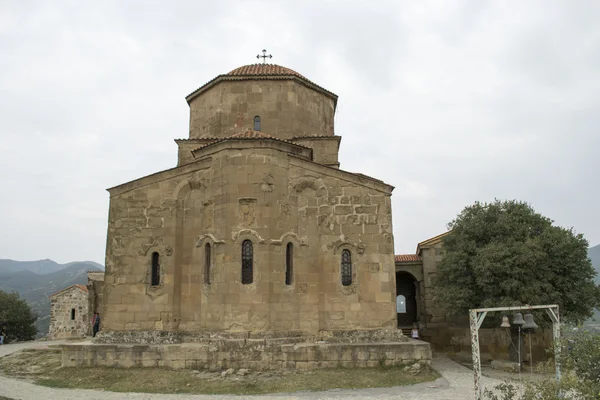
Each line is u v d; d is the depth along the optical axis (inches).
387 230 868.6
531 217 962.7
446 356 1063.0
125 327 845.2
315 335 813.2
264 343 737.6
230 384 659.4
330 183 874.8
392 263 856.3
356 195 875.4
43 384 705.0
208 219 837.2
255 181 799.1
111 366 766.5
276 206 804.0
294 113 1027.3
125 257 873.5
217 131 1023.0
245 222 785.6
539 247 872.3
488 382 710.5
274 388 641.0
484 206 1007.6
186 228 870.4
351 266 851.4
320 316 830.5
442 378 716.7
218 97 1037.2
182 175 883.4
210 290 791.7
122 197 896.9
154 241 872.3
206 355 745.0
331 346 749.9
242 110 1026.7
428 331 1125.7
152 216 881.5
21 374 791.1
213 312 775.7
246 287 761.0
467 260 952.3
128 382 688.4
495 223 957.8
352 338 817.5
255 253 773.3
